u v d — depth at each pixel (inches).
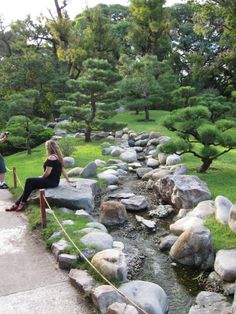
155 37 1275.8
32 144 749.9
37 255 252.7
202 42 1403.8
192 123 433.4
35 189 343.0
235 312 187.0
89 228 282.4
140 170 510.3
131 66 976.9
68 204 339.6
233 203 346.6
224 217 301.6
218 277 235.5
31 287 213.5
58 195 341.7
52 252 255.1
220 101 942.4
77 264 230.7
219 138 429.1
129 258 273.1
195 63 1254.3
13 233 290.0
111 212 343.9
